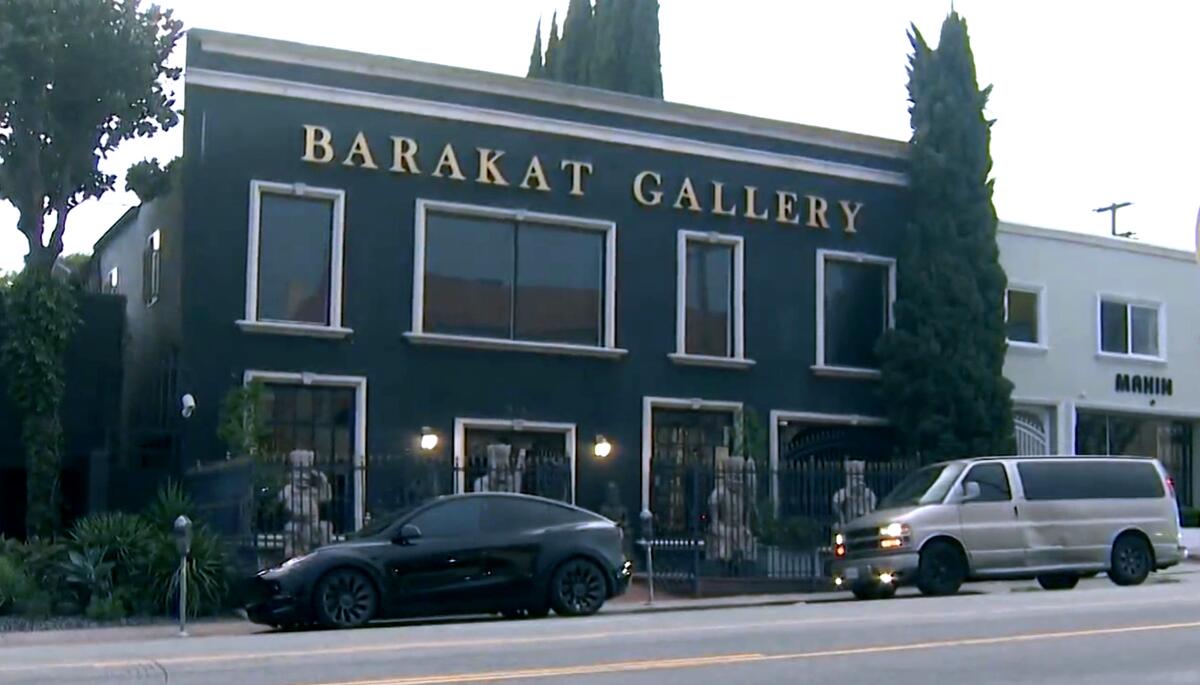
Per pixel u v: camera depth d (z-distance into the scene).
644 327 24.77
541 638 13.50
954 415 26.06
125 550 18.09
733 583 21.17
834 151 26.84
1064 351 29.83
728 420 25.47
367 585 16.08
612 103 24.77
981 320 26.64
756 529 21.86
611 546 17.47
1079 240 30.30
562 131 24.33
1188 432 32.31
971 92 27.48
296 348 22.08
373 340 22.61
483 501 17.02
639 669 11.15
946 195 27.00
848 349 26.88
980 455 25.92
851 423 26.47
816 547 21.94
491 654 12.18
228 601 18.11
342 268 22.47
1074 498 20.61
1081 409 30.12
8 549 18.47
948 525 19.67
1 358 22.23
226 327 21.64
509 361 23.64
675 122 25.34
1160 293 31.50
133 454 24.47
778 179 26.25
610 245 24.56
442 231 23.50
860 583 19.97
